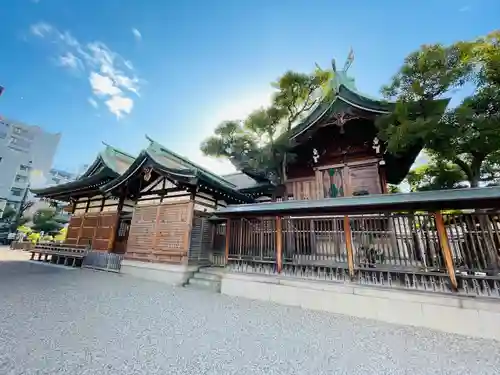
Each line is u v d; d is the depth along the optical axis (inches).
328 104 383.6
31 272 413.4
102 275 409.1
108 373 115.6
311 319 211.5
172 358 133.8
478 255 207.0
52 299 238.7
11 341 142.1
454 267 209.3
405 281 226.8
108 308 219.5
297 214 290.2
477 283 203.6
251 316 213.8
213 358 136.0
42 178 1881.2
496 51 272.8
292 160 457.1
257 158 436.5
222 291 303.0
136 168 442.6
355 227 265.7
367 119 372.2
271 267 296.2
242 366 128.8
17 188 1688.0
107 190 485.7
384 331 188.7
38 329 162.6
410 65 306.7
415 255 226.4
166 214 419.2
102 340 151.8
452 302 199.5
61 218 1328.7
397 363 138.8
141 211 454.3
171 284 353.4
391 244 239.1
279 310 235.5
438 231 218.8
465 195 207.3
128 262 426.0
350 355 146.7
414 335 182.2
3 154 1651.1
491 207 210.1
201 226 413.1
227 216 335.0
